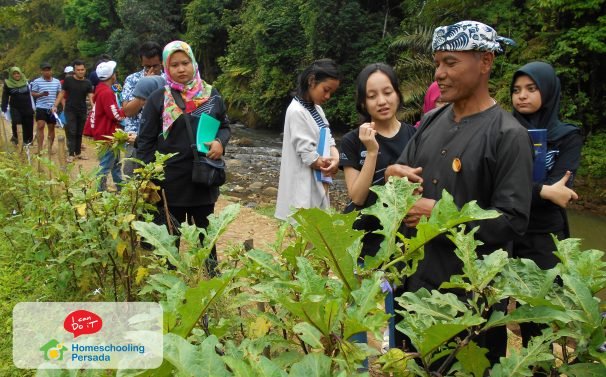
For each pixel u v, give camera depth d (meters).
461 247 1.23
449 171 2.00
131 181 2.82
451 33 1.94
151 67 4.98
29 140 10.05
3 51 41.78
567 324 1.22
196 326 1.42
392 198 1.35
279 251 1.58
